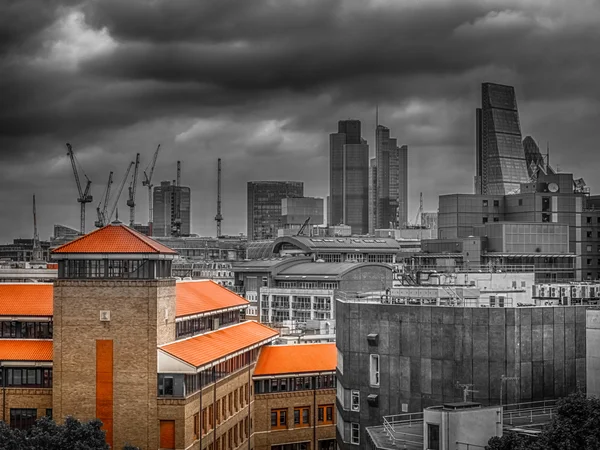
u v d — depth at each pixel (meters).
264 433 166.50
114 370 135.75
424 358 111.50
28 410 142.38
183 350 138.75
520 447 83.00
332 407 172.38
